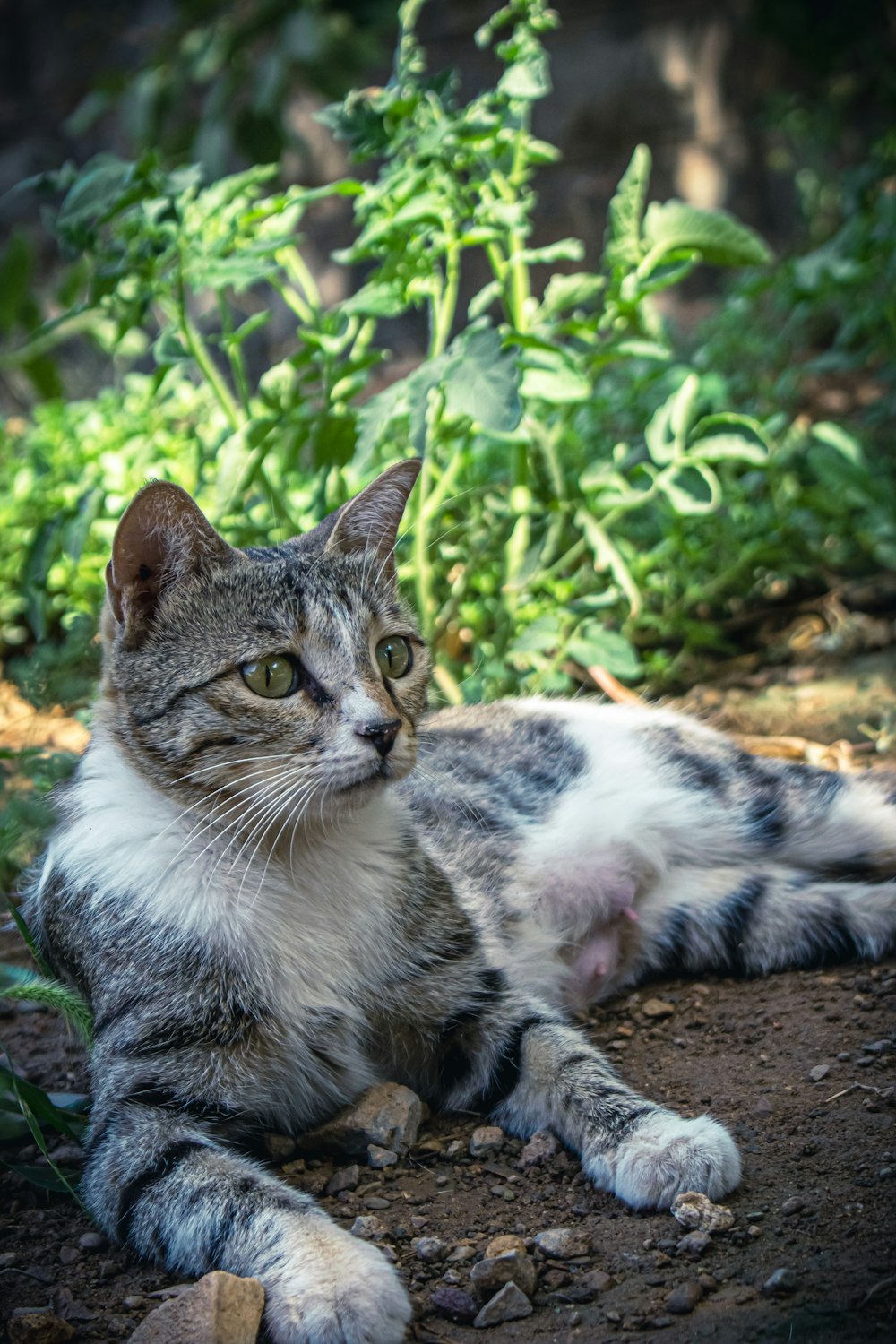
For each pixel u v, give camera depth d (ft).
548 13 3.04
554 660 3.22
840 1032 2.30
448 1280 1.92
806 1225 1.93
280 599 2.22
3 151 7.30
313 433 3.13
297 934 2.20
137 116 5.99
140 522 2.19
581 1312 1.86
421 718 2.40
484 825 2.56
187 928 2.15
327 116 3.01
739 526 3.80
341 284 6.60
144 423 3.98
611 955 2.57
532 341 2.84
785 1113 2.13
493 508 3.43
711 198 6.79
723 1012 2.43
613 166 6.70
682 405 3.15
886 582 3.83
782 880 2.59
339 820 2.24
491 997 2.28
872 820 2.65
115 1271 2.00
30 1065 2.47
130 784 2.24
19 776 2.71
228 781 2.18
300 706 2.18
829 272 4.47
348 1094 2.24
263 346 6.30
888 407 4.63
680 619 3.58
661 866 2.61
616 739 2.74
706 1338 1.79
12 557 3.87
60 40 7.37
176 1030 2.12
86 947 2.19
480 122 2.92
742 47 6.81
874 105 6.82
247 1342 1.83
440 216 2.93
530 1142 2.13
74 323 4.04
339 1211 2.05
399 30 6.46
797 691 3.42
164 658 2.21
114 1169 2.03
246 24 5.74
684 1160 1.99
